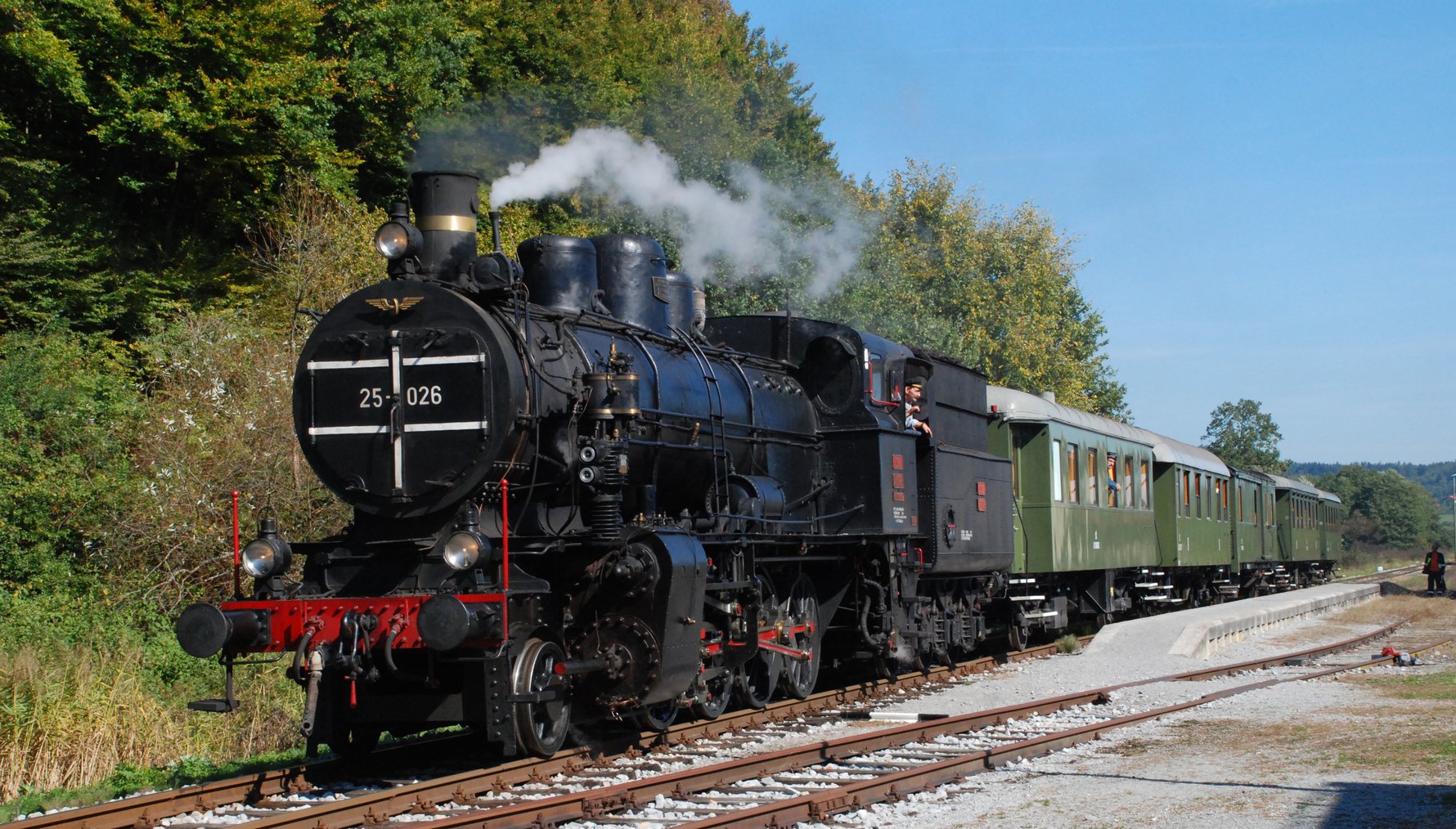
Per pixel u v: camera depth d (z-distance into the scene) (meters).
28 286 19.02
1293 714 12.12
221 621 8.41
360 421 9.38
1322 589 33.41
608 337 10.87
